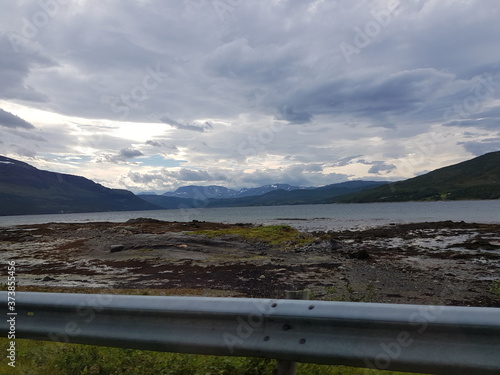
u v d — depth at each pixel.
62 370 4.11
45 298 3.80
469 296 13.85
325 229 51.31
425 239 36.00
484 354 2.56
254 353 3.11
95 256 27.28
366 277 17.84
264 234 33.09
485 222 58.53
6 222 121.50
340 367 3.92
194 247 28.72
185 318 3.31
